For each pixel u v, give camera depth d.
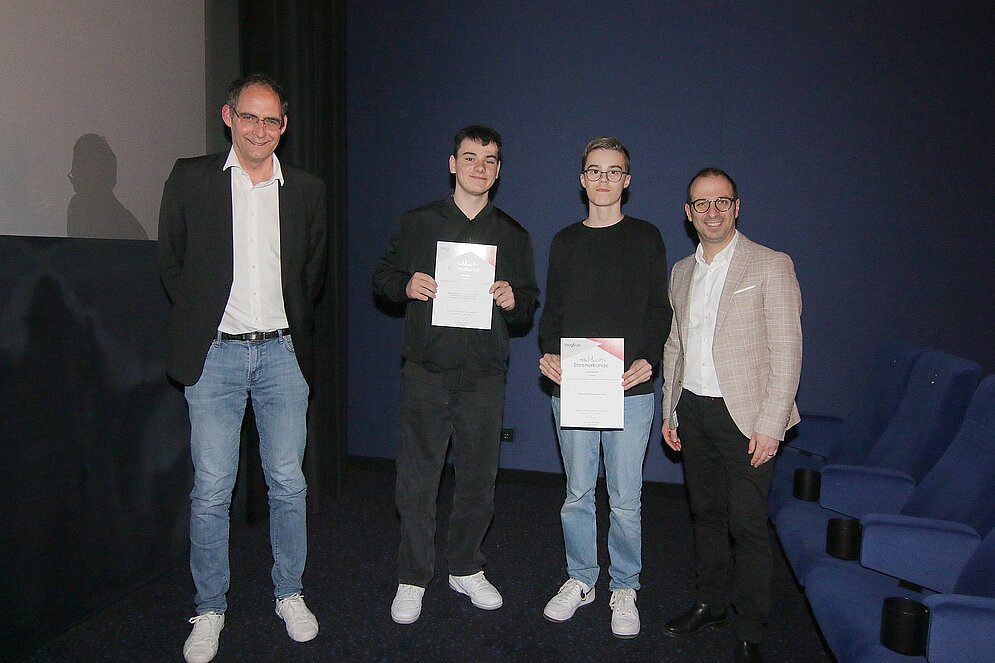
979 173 3.38
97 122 2.50
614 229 2.17
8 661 1.93
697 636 2.25
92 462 2.23
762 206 3.57
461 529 2.40
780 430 1.95
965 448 1.94
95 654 2.08
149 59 2.77
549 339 2.27
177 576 2.61
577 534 2.30
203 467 2.02
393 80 3.85
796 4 3.46
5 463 1.90
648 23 3.60
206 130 3.16
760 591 2.04
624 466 2.18
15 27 2.15
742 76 3.54
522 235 2.36
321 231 2.21
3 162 2.12
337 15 3.58
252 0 3.14
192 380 1.98
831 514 2.35
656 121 3.62
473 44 3.76
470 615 2.37
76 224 2.42
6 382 1.89
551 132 3.73
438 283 2.18
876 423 2.70
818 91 3.48
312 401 3.31
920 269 3.46
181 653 2.10
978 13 3.32
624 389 2.11
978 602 1.37
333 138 3.54
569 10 3.66
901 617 1.46
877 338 3.52
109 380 2.30
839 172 3.49
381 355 3.98
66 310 2.11
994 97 3.34
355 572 2.70
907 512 2.03
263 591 2.52
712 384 2.09
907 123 3.42
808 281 3.56
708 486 2.21
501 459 3.90
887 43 3.41
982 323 3.42
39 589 2.04
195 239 1.98
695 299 2.16
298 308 2.11
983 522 1.76
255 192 2.01
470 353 2.23
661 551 2.97
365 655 2.12
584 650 2.16
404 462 2.32
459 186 2.24
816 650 2.19
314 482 3.33
